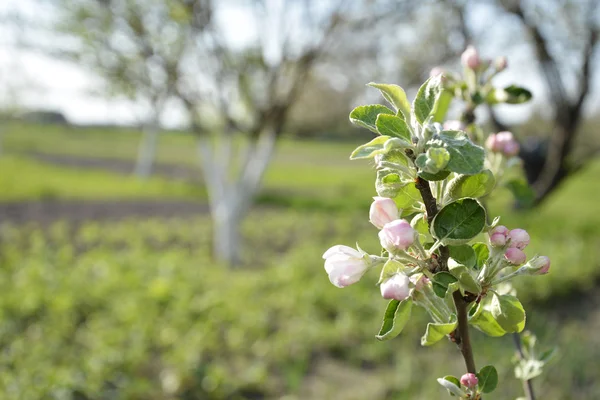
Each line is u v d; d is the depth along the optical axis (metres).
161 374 4.87
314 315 6.25
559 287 6.99
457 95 1.57
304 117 8.79
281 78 8.06
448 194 0.94
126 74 7.63
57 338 5.43
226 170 8.88
